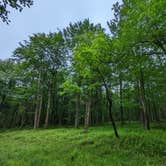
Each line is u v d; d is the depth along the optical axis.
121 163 10.51
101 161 11.01
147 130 20.11
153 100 30.30
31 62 36.19
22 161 11.58
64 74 30.41
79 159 11.69
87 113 28.89
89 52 15.31
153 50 13.05
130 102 27.09
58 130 27.23
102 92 33.75
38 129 32.84
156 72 15.54
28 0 8.50
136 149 13.26
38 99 38.22
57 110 45.03
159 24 10.92
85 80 24.86
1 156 13.28
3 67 43.00
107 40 14.98
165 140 14.68
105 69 16.58
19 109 44.16
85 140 17.66
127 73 15.86
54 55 36.09
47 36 35.31
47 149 15.55
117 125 29.19
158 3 9.78
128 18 12.17
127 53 13.12
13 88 41.38
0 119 47.66
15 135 27.38
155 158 11.21
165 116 42.97
